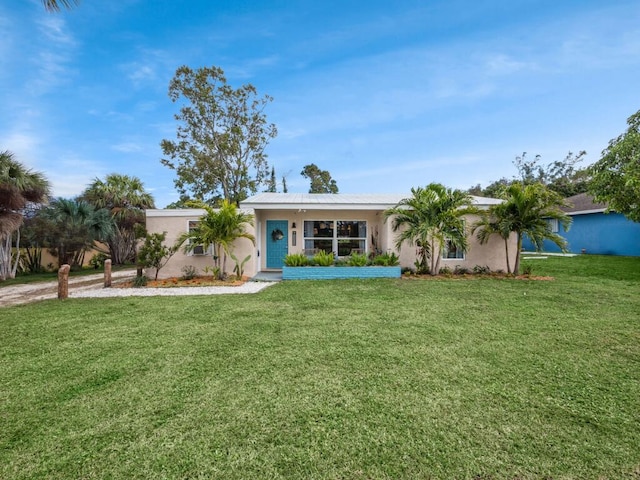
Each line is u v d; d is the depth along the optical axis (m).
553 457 2.20
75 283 11.74
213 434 2.48
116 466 2.16
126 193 20.09
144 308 6.70
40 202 13.31
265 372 3.55
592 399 2.95
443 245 10.41
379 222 12.88
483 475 2.05
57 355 4.14
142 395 3.09
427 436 2.43
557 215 10.21
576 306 6.46
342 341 4.52
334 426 2.56
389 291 8.21
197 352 4.17
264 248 13.10
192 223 11.34
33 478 2.06
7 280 12.98
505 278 10.29
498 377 3.39
